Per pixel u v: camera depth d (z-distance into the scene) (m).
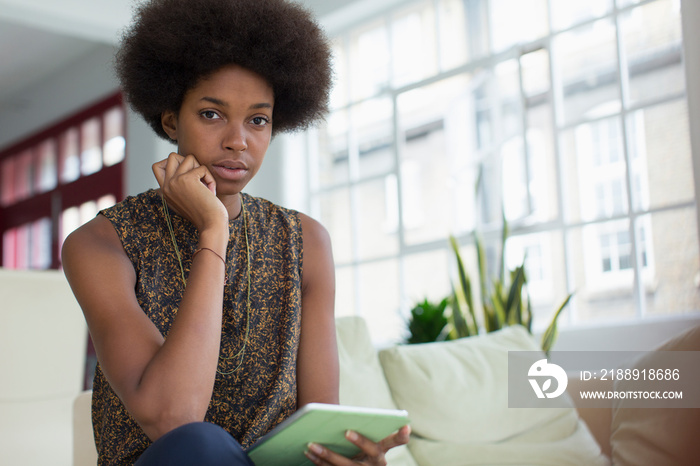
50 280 2.09
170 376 1.04
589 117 4.16
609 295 8.80
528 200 4.30
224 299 1.30
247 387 1.30
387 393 2.26
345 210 5.54
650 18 4.48
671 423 2.06
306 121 1.61
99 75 6.76
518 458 2.19
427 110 6.13
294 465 1.10
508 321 3.35
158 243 1.29
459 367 2.40
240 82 1.31
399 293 5.00
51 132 7.29
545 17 4.45
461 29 4.90
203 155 1.30
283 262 1.41
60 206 7.15
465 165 4.88
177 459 0.93
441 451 2.20
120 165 6.43
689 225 7.55
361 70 5.43
